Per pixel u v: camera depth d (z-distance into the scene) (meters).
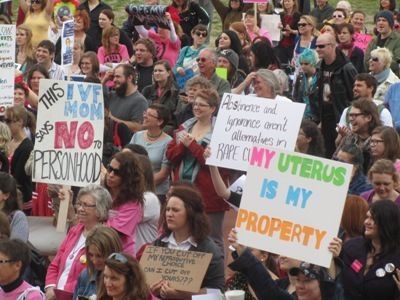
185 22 29.77
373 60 23.17
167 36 27.12
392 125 21.00
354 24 29.83
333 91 22.59
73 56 26.75
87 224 15.34
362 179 16.97
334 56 22.58
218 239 18.16
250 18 28.84
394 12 30.69
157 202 16.08
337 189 13.48
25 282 14.48
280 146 17.58
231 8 31.02
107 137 20.80
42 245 17.20
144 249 14.62
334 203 13.48
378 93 23.12
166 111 19.27
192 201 14.42
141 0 41.62
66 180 17.48
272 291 13.35
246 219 13.72
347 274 13.99
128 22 28.75
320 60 22.70
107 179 15.86
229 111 17.84
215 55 22.11
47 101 17.55
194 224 14.42
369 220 13.83
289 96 24.23
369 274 13.86
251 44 25.75
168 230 14.68
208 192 18.00
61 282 15.28
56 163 17.48
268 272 13.69
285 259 13.62
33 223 17.78
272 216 13.65
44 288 16.05
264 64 23.62
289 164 13.65
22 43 25.94
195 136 18.36
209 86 20.19
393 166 15.80
